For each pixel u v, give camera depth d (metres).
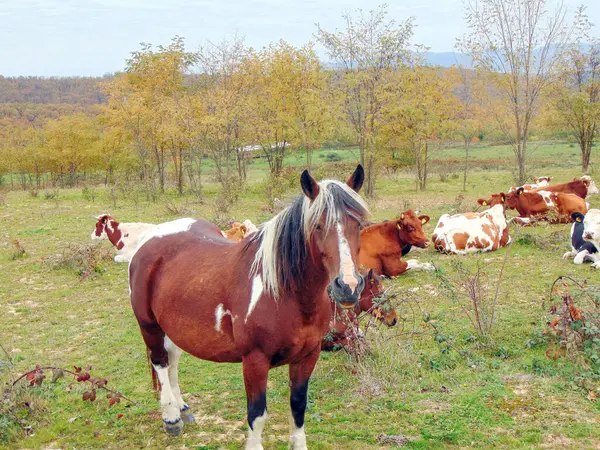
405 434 5.10
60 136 46.00
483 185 31.62
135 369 7.14
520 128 24.16
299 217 4.04
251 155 40.38
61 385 6.58
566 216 15.34
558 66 23.20
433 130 29.83
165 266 5.10
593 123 29.59
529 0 22.28
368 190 26.64
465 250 12.63
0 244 16.48
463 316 8.28
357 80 25.27
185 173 35.56
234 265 4.45
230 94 28.80
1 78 144.25
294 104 28.88
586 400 5.50
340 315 6.86
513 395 5.67
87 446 5.19
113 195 26.22
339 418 5.45
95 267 12.40
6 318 9.69
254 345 4.21
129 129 31.58
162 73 33.91
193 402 6.05
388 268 10.64
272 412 5.71
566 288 8.50
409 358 6.53
